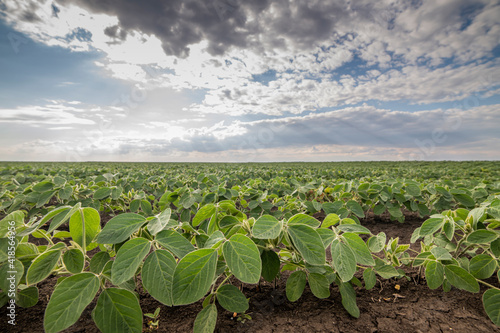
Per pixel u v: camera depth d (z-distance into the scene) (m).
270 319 1.91
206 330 1.57
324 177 10.30
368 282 2.13
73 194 3.95
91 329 1.79
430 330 1.84
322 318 1.94
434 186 4.66
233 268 1.29
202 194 3.98
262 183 5.77
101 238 1.42
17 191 4.36
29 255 1.69
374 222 5.52
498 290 1.79
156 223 1.57
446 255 1.96
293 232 1.53
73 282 1.28
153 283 1.30
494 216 2.17
